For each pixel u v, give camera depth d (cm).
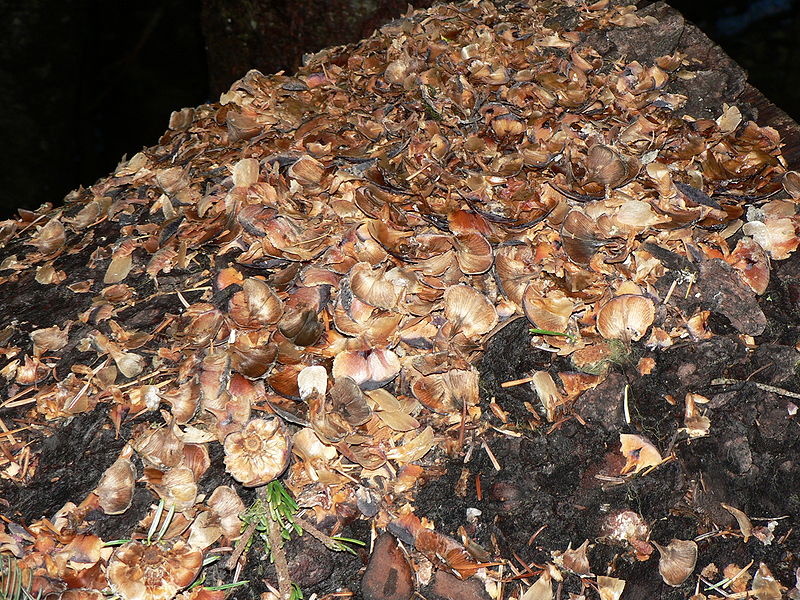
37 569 29
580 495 32
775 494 33
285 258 34
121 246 39
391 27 52
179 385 32
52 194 92
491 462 32
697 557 32
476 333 33
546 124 39
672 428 32
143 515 30
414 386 32
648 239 35
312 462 31
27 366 34
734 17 135
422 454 32
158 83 146
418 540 31
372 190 35
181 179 40
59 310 37
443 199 35
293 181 37
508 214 35
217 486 31
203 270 36
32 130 87
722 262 35
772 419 33
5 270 40
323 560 31
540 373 33
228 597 30
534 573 31
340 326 32
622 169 35
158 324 35
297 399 31
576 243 34
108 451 32
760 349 34
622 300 32
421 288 33
